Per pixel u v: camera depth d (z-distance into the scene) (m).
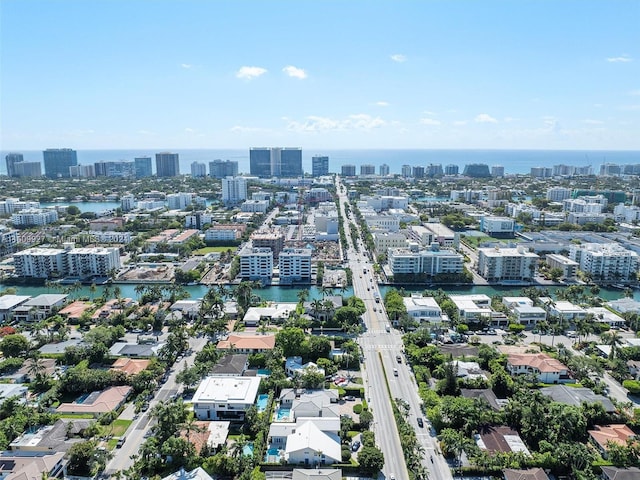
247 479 165.50
